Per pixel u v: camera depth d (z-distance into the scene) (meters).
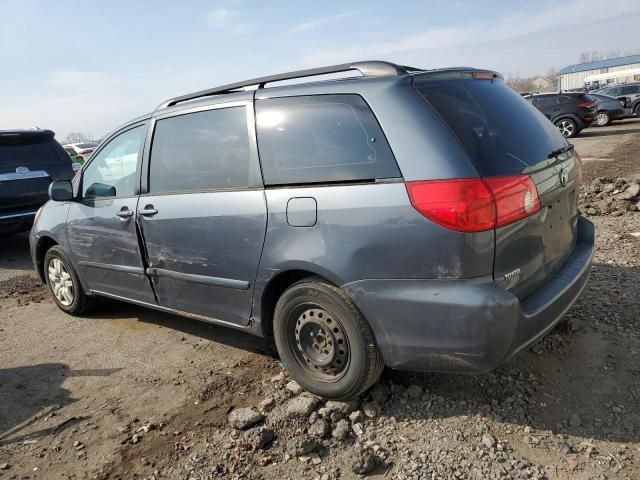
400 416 2.95
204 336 4.35
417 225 2.59
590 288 4.38
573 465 2.51
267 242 3.13
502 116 3.00
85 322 4.92
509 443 2.68
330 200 2.86
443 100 2.80
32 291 6.06
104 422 3.23
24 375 3.94
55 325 4.91
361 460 2.57
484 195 2.50
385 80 2.85
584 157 13.93
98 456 2.91
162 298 3.98
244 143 3.31
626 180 7.82
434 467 2.56
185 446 2.91
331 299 2.88
